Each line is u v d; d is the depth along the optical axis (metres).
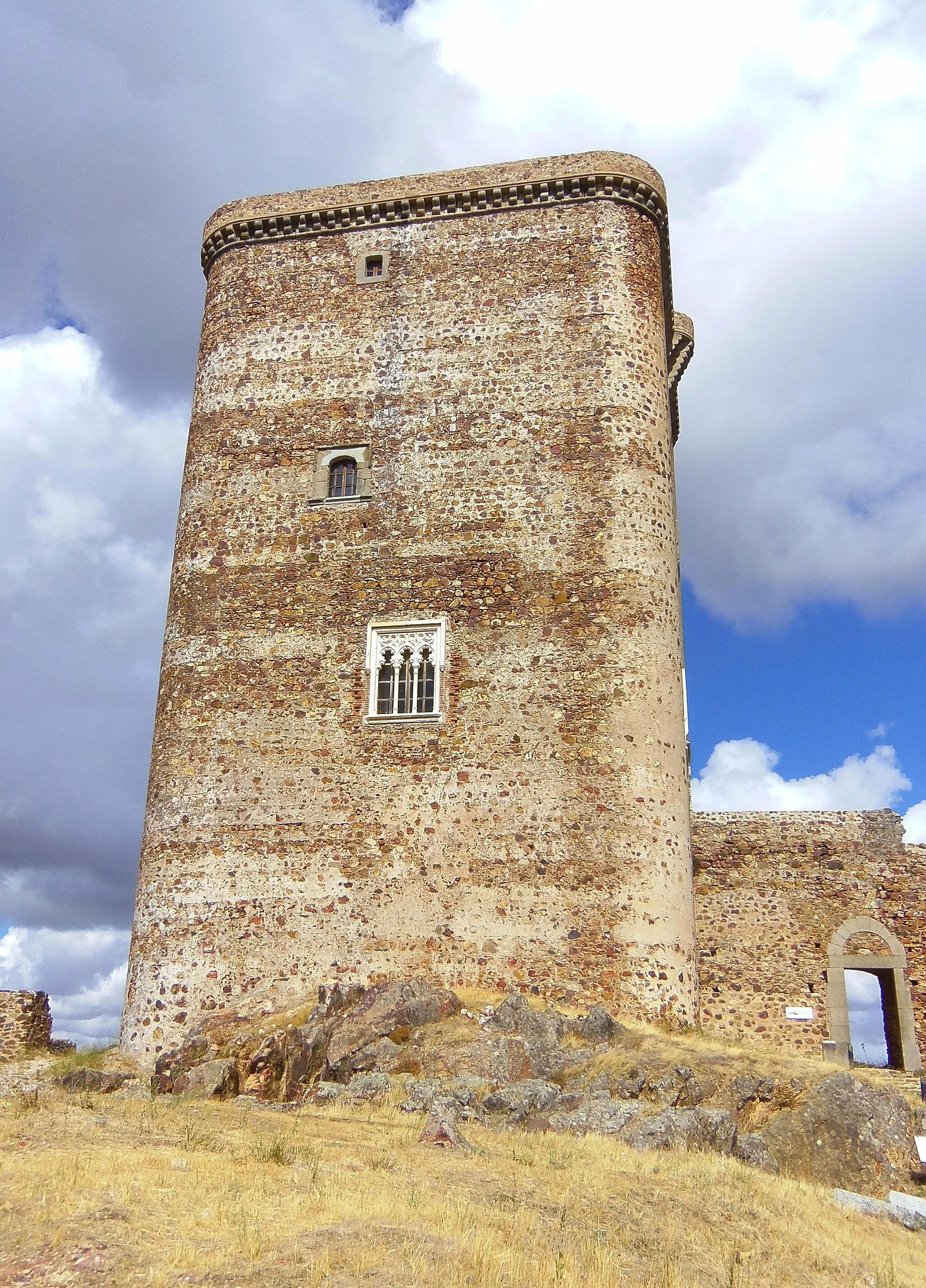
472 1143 14.06
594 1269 9.89
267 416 26.28
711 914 25.47
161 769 23.98
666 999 20.94
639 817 21.88
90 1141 12.38
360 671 23.69
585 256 26.09
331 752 23.19
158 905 22.83
